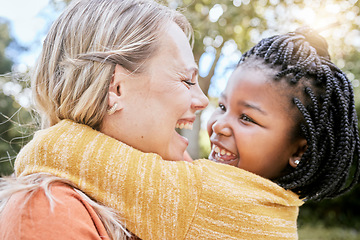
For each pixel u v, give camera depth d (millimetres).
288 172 1191
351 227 7297
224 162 1216
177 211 883
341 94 1131
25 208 789
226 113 1226
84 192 873
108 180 874
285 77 1147
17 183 865
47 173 864
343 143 1095
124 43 958
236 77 1237
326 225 7395
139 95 965
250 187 1016
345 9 4031
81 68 936
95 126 971
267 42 1258
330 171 1104
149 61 968
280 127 1149
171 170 923
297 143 1161
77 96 940
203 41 4051
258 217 945
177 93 991
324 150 1111
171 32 1020
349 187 1220
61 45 985
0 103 6367
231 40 4559
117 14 980
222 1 4180
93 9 985
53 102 1005
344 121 1106
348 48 5203
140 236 876
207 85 4371
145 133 976
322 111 1111
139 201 875
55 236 760
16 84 1380
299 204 1103
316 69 1162
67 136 908
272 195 1018
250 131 1161
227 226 908
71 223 784
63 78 958
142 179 882
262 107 1154
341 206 7492
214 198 916
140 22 985
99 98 935
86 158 878
